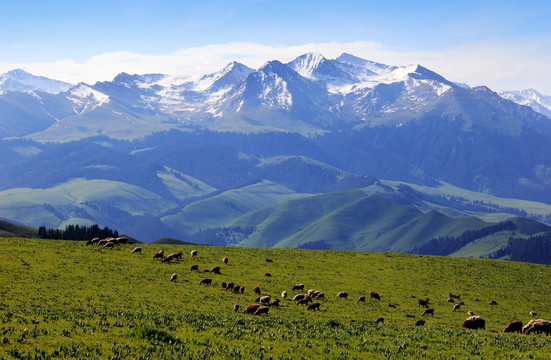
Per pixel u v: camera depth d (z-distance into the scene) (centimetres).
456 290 7544
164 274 6656
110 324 3297
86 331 3028
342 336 3550
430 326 4838
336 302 5975
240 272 7362
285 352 2983
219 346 2953
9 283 5275
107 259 7438
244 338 3219
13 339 2711
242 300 5459
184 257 8250
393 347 3325
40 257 7131
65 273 6156
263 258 8875
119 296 5081
